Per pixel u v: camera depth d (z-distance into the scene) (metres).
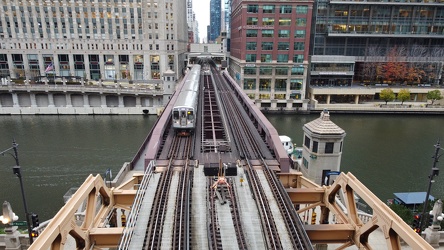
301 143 53.25
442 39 86.19
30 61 95.19
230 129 30.89
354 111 75.44
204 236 13.76
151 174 19.44
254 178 18.92
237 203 16.27
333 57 81.38
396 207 25.44
